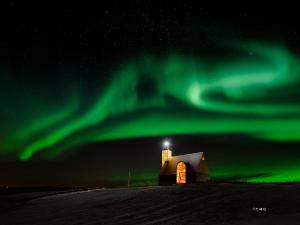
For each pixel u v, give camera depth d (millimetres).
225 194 26172
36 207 31500
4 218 26312
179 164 51594
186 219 19031
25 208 31844
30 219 24406
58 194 43562
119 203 27312
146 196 29266
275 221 15859
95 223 20391
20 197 43594
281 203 20766
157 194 29766
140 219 20391
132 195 31000
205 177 50562
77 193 39656
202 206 22391
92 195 35375
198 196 26500
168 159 55219
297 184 32906
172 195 28344
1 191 57469
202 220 18328
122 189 37844
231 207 21062
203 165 51031
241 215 18547
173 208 22812
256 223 15883
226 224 16688
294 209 18641
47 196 42000
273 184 33312
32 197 42562
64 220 22422
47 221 22719
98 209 25547
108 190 38031
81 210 25984
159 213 21641
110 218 21594
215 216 18984
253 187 29375
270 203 21109
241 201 22641
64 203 31688
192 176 49219
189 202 24359
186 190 30297
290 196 22984
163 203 25078
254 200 22578
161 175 53656
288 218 16266
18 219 25078
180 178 50562
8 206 34969
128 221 20125
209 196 25969
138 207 24562
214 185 32688
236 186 30797
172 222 18625
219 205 22078
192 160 51188
